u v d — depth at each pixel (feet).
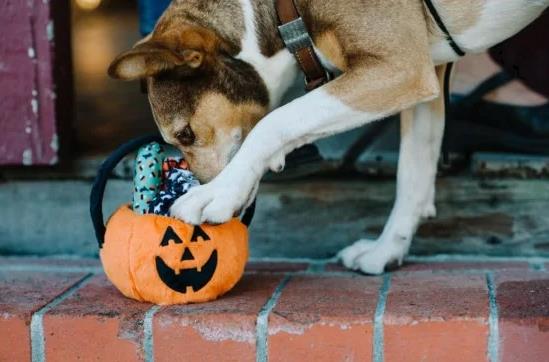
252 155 6.82
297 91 7.88
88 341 6.88
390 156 9.15
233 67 7.24
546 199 8.79
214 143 7.34
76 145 9.91
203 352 6.76
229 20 7.20
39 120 9.05
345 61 7.04
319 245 9.19
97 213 7.19
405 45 6.87
